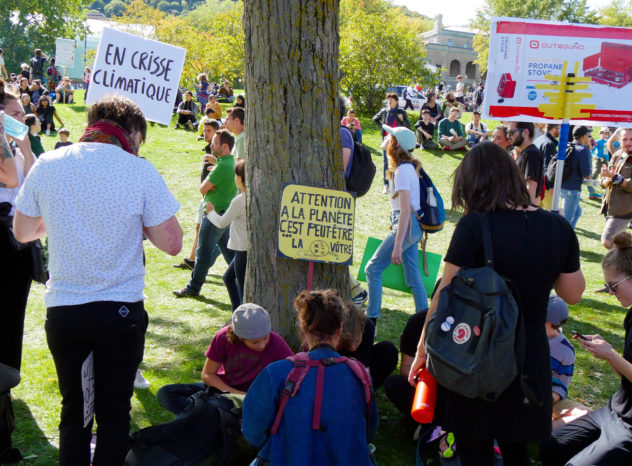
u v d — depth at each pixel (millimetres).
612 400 3395
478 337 2357
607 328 6074
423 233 5164
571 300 2641
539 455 3594
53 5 51719
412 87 30078
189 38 31406
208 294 6406
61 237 2516
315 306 2457
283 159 3500
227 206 5922
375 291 5180
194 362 4668
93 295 2541
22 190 2586
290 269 3609
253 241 3666
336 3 3484
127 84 4898
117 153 2598
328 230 3545
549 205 9227
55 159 2541
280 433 2324
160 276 6934
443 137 16906
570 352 3752
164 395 3508
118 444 2627
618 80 4957
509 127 6219
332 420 2291
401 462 3500
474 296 2406
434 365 2443
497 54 4957
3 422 3102
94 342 2588
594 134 21031
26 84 19094
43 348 4684
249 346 3256
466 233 2537
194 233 8906
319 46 3432
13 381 3010
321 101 3494
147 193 2609
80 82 41375
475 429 2477
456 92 31125
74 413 2619
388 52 21219
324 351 2416
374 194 12289
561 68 4977
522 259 2469
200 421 3010
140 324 2662
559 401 3844
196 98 24406
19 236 2666
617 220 7145
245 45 3516
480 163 2574
